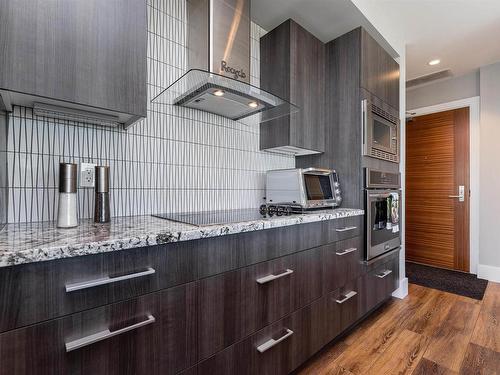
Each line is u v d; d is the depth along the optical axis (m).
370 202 1.90
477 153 3.06
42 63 0.81
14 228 0.94
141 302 0.81
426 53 2.71
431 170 3.42
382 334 1.78
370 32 2.06
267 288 1.18
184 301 0.90
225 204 1.73
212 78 1.20
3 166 0.93
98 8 0.93
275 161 2.10
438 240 3.35
